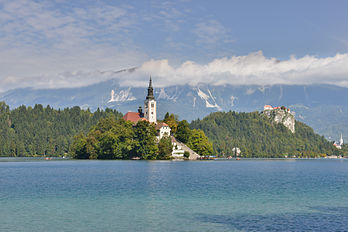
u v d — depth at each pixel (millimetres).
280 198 83250
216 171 169875
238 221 60281
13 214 64875
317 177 146250
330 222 59625
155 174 143625
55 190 94875
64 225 57406
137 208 70188
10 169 176250
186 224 58281
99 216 63469
